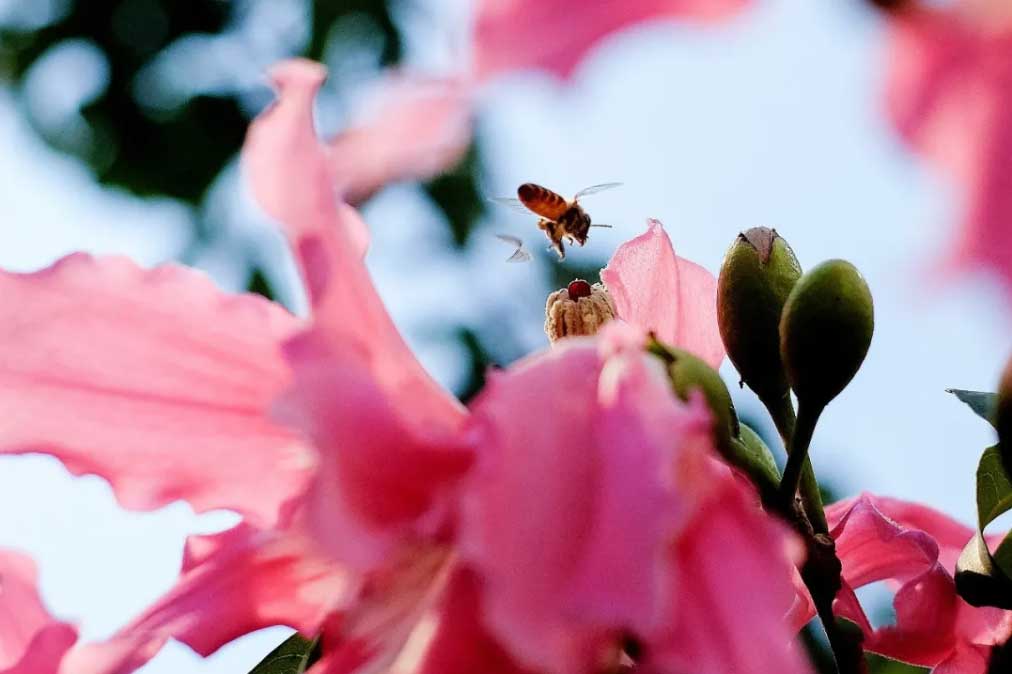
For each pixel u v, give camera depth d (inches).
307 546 13.9
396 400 13.8
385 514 13.5
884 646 16.6
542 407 13.6
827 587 16.1
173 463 14.6
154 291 14.3
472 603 13.7
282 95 13.9
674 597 13.4
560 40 8.1
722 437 15.6
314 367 13.6
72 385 14.5
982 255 7.5
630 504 13.3
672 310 17.2
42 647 14.6
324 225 13.9
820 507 16.6
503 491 13.4
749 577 13.5
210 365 14.4
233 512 14.7
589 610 13.1
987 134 7.8
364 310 13.9
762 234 17.4
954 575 16.7
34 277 14.4
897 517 17.6
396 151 8.5
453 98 8.3
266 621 14.8
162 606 14.7
